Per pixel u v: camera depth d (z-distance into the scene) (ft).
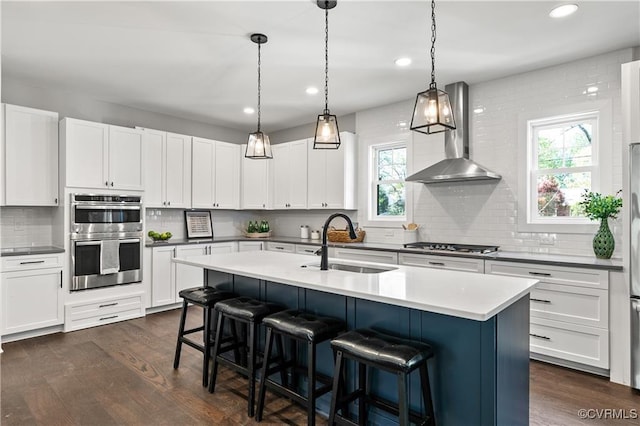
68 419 7.41
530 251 12.07
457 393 5.84
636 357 8.66
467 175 11.93
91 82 13.17
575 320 9.61
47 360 10.29
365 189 16.57
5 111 12.02
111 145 14.03
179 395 8.39
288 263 9.55
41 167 12.75
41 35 9.76
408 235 14.26
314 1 8.23
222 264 9.37
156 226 17.16
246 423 7.32
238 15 8.81
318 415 7.65
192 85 13.51
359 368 6.93
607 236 10.18
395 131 15.57
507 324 5.92
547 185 12.12
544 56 10.96
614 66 10.60
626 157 8.78
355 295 6.26
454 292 6.14
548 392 8.55
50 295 12.41
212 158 17.99
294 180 18.29
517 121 12.32
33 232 13.50
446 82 13.16
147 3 8.29
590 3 8.21
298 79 12.94
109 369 9.72
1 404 7.97
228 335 10.28
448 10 8.52
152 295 15.08
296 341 8.48
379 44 10.30
